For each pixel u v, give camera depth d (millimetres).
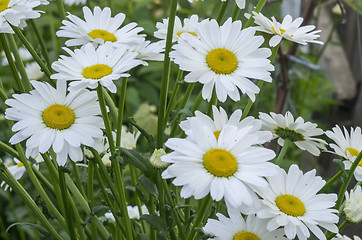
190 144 806
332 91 1836
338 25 2127
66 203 887
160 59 918
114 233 982
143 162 874
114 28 929
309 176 845
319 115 1936
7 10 875
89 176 963
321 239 823
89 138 846
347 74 1962
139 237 929
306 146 917
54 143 843
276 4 1146
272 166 803
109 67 851
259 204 799
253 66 860
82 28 921
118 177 871
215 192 788
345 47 2051
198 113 851
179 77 936
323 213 832
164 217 879
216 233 833
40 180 948
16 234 1343
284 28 948
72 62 853
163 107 870
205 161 798
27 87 934
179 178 792
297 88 1750
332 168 1484
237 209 795
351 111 1836
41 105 857
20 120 850
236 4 922
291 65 1549
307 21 1315
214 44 866
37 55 906
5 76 1555
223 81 852
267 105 1550
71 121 852
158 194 879
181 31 959
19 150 908
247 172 800
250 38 866
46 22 1692
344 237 929
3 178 906
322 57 2074
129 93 1716
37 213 920
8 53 896
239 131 815
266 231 839
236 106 1510
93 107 860
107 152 914
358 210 890
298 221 821
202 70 853
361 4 1308
